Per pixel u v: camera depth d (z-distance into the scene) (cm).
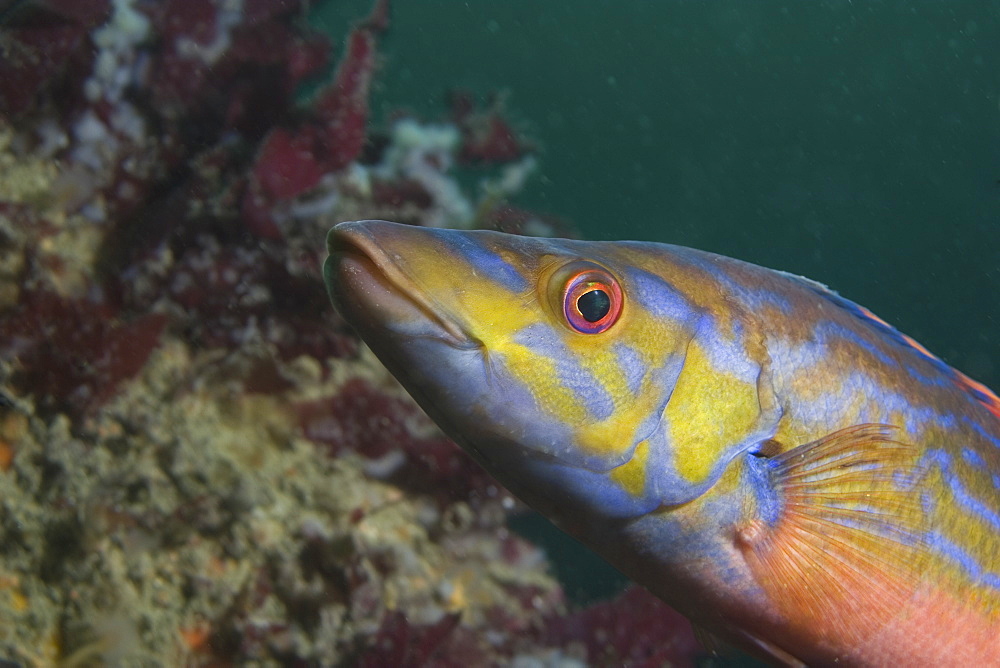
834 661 25
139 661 29
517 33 349
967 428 26
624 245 25
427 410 24
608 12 390
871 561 25
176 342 32
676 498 24
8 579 29
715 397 24
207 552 30
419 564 31
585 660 33
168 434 31
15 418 30
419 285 23
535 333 24
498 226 38
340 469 32
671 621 33
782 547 25
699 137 243
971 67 366
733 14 396
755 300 25
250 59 34
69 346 31
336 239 23
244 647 29
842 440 25
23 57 32
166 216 33
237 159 33
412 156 37
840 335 25
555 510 25
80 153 33
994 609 26
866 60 387
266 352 32
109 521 30
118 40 33
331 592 30
